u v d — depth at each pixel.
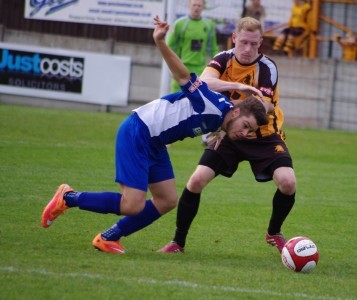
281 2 44.50
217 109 13.77
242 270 13.74
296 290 12.47
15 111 38.25
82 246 14.88
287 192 15.20
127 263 13.55
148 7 44.00
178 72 13.64
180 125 14.03
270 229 15.81
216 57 15.89
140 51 42.06
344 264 14.96
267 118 14.52
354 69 41.34
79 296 11.25
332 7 45.69
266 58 15.78
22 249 14.12
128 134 14.10
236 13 44.09
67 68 41.91
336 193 23.80
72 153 27.70
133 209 14.03
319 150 33.34
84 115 39.16
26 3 45.16
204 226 18.09
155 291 11.73
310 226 18.89
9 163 24.73
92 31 46.00
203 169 15.27
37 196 20.03
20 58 42.00
